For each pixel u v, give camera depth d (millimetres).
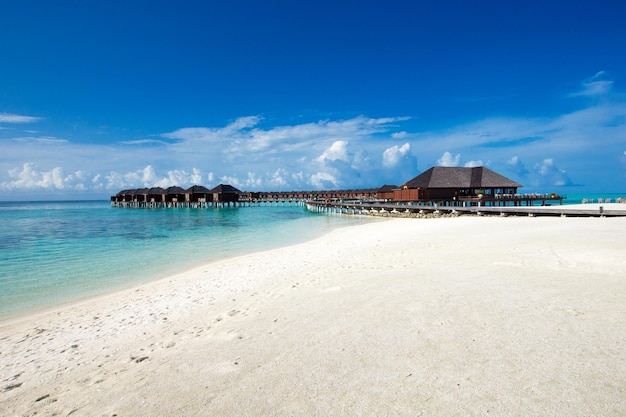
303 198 95562
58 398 4680
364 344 5398
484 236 16938
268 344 5703
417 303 7043
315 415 3795
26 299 10695
